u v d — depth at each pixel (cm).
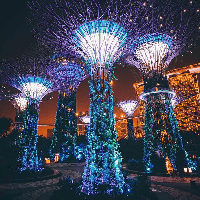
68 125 2689
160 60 1541
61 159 2708
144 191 959
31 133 1786
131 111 3216
